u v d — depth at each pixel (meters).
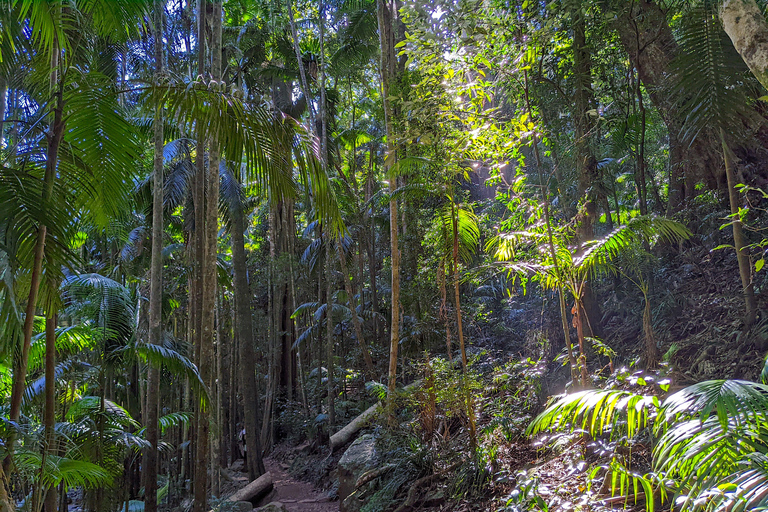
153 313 5.73
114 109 3.02
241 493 8.70
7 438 3.07
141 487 10.37
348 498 5.93
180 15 8.05
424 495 4.95
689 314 4.85
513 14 4.62
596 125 5.08
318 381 11.87
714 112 3.16
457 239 5.23
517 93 5.79
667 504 2.94
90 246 10.62
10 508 2.59
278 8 10.73
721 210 5.35
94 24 3.19
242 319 10.48
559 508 3.23
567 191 6.14
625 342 5.26
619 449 3.41
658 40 5.66
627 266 5.18
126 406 10.11
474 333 7.52
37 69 3.48
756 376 3.66
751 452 1.97
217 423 9.87
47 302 2.98
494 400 5.26
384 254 14.59
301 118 11.36
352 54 11.38
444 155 4.95
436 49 4.65
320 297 12.55
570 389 4.15
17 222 2.68
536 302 7.32
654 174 8.05
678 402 2.05
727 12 2.50
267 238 16.36
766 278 4.38
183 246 10.59
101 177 3.15
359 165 15.48
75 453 4.36
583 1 4.61
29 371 4.66
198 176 7.12
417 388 5.44
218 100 3.08
